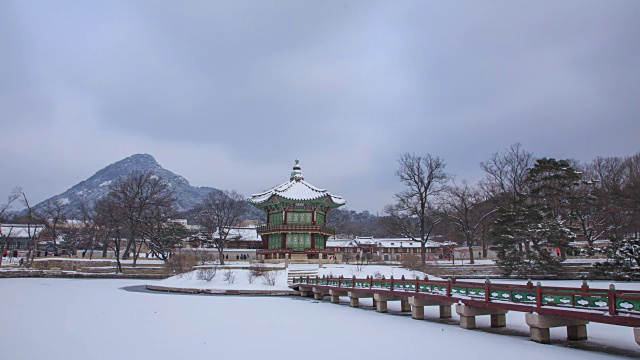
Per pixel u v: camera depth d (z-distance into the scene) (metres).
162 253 86.25
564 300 20.77
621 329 26.19
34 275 79.06
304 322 29.83
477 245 116.12
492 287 25.20
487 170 86.44
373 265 69.94
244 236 117.44
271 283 56.72
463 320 26.95
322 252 75.94
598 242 80.00
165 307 38.38
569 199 73.56
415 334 24.86
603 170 95.44
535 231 67.62
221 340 23.11
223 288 55.25
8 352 20.16
